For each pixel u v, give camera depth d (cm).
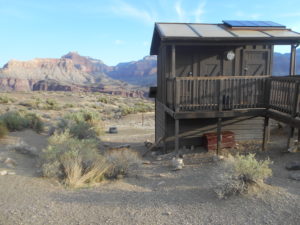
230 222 445
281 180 609
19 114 1495
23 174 673
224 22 1144
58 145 829
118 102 4781
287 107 796
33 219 450
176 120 893
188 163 870
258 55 1111
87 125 1352
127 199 560
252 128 1095
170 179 711
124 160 774
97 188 628
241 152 938
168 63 1062
